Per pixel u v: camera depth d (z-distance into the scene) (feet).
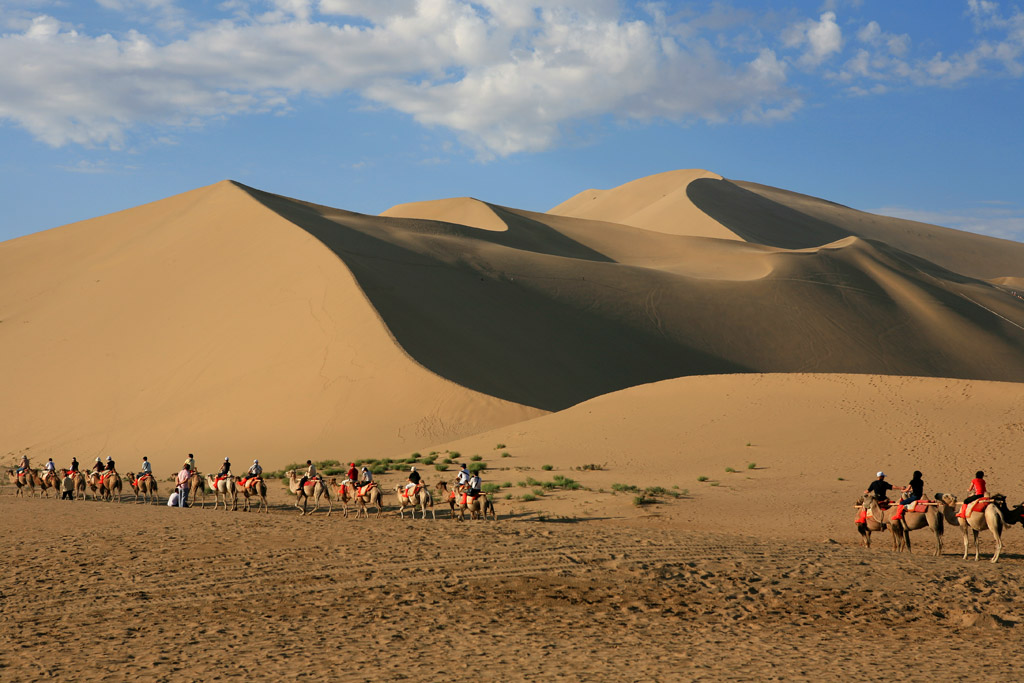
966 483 91.91
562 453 127.85
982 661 36.55
